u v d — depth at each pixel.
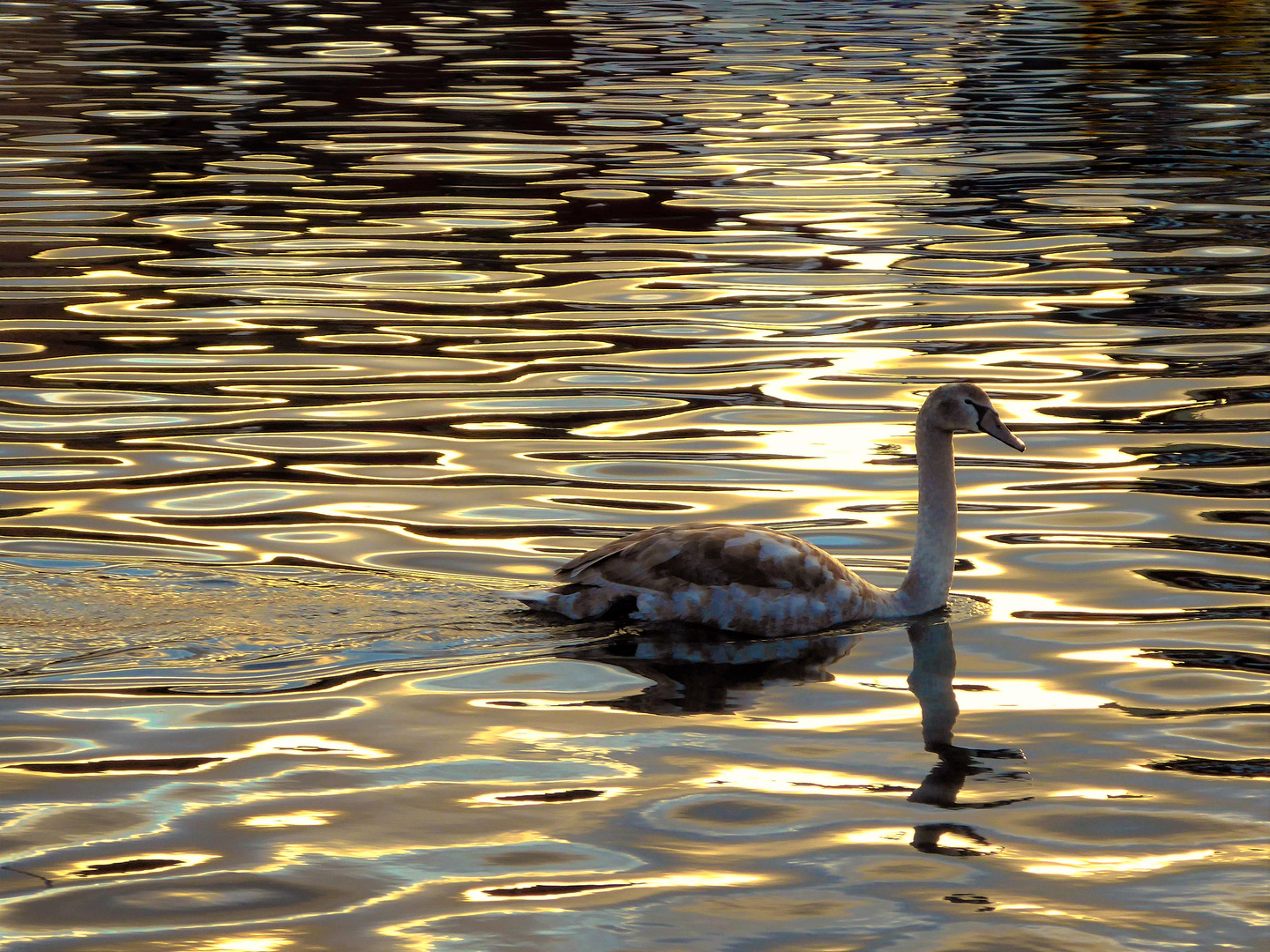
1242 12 58.22
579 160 31.66
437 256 24.44
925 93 40.28
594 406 17.67
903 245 25.30
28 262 23.69
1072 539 13.95
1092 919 8.04
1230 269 23.66
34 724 10.10
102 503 14.47
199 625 11.70
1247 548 13.59
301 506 14.51
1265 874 8.49
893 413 17.39
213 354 19.50
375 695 10.65
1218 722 10.40
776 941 7.84
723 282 23.11
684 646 11.63
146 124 34.47
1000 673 11.23
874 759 9.87
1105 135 34.66
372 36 49.78
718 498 14.86
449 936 7.84
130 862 8.52
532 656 11.35
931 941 7.84
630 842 8.80
